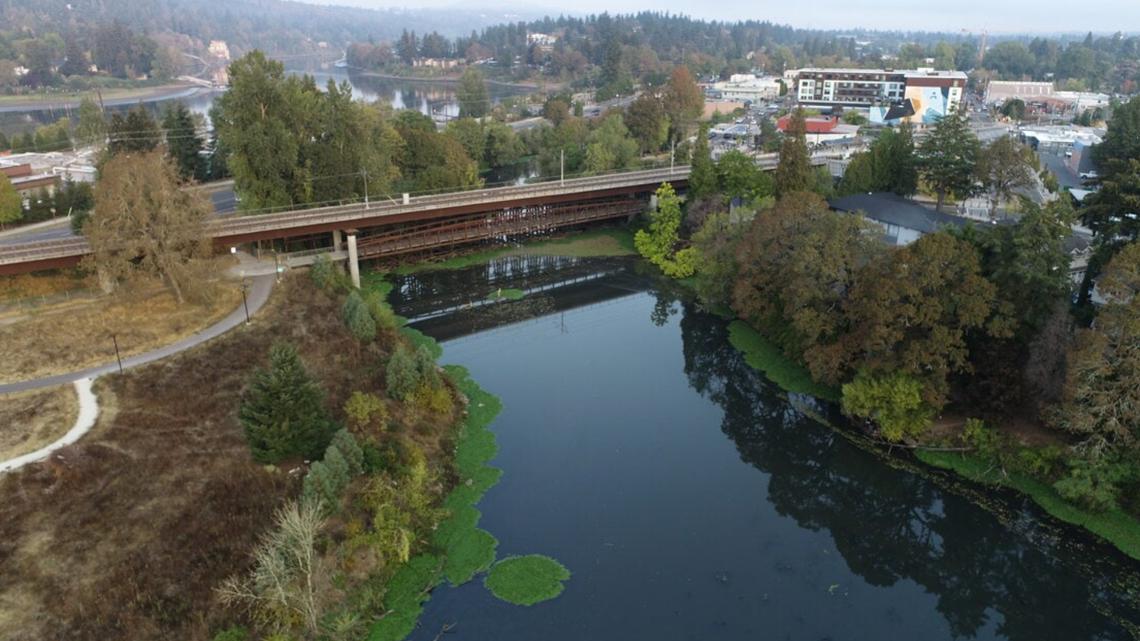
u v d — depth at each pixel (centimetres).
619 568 5700
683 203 13900
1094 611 5447
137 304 8469
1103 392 6003
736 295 9781
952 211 13050
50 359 7169
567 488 6688
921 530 6381
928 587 5775
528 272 12812
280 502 5603
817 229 8444
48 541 4950
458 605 5278
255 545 5194
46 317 7956
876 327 6919
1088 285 7775
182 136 15275
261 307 9025
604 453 7300
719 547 6012
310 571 4847
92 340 7594
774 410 8238
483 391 8444
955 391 7300
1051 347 6500
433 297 11606
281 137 11112
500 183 18625
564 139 19812
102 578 4762
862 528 6425
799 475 7131
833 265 7669
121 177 8094
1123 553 5866
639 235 13375
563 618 5184
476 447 7238
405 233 12438
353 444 6016
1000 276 7012
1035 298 6888
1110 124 16162
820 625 5259
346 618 4894
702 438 7662
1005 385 6806
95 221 8125
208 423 6438
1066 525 6178
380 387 7556
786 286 8731
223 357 7556
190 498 5497
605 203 14612
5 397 6462
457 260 13150
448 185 14238
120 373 6962
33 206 12219
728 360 9462
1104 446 6181
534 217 13800
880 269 7244
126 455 5816
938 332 6706
